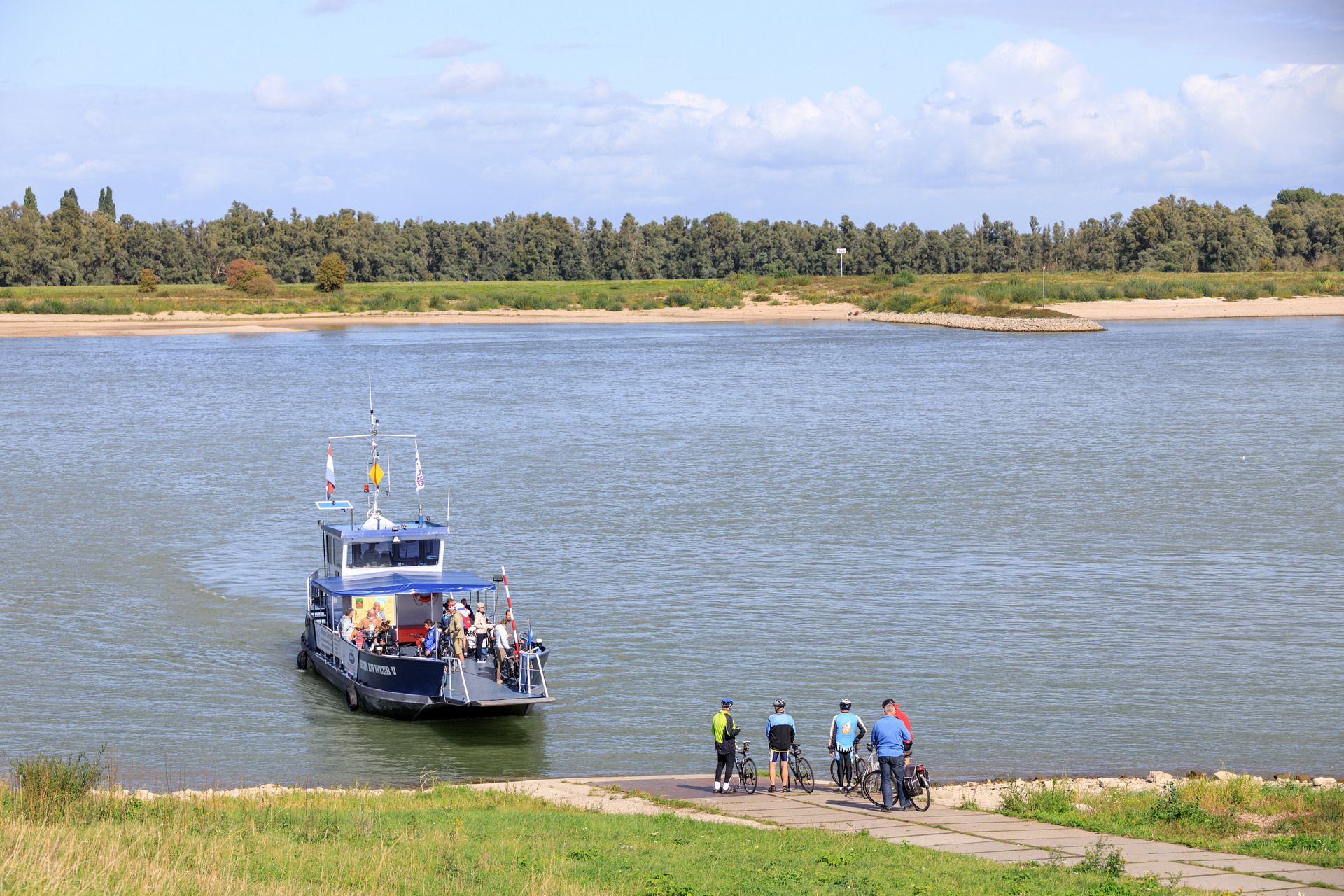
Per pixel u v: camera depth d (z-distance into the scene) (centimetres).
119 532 6022
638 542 5728
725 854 2098
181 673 3981
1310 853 2131
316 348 19350
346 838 2152
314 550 5681
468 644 3853
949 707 3588
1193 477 7450
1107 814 2533
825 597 4772
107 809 2212
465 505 6669
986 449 8725
